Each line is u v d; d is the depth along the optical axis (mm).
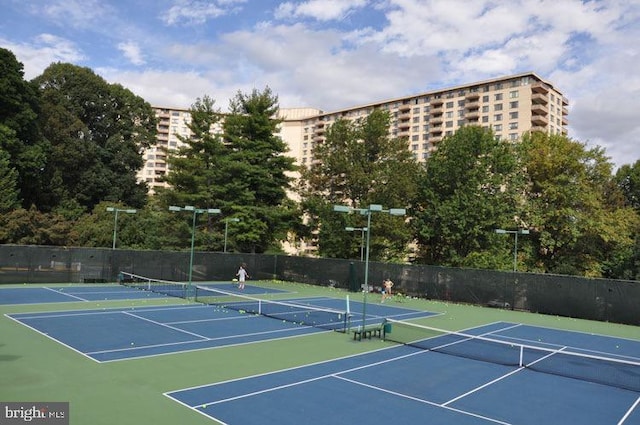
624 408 11195
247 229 46562
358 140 48938
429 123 116125
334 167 47031
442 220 44031
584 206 44688
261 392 10953
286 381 11953
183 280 38219
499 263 41031
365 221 44625
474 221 42562
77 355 13555
